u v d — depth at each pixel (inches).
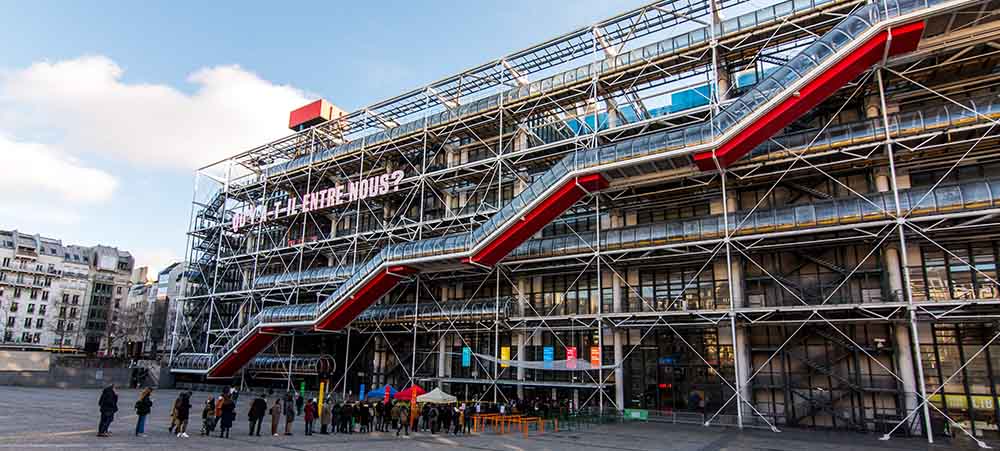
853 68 833.5
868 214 838.5
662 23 1147.3
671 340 1075.9
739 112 893.8
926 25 795.4
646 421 997.8
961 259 811.4
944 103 921.5
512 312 1213.1
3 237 3208.7
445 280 1406.3
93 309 3501.5
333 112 2027.6
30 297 3193.9
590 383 1082.7
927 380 848.9
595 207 1206.9
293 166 1696.6
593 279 1194.6
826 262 962.7
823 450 652.7
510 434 807.7
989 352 821.9
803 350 957.8
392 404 870.4
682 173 987.3
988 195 762.8
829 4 949.2
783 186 1032.2
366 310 1416.1
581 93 1206.3
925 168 918.4
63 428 651.5
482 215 1263.5
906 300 854.5
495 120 1320.1
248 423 854.5
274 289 1600.6
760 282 1012.5
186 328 1919.3
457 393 1310.3
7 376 1496.1
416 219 1507.1
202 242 1979.6
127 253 3782.0
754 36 1024.9
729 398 988.6
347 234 1651.1
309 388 1606.8
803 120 1025.5
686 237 993.5
